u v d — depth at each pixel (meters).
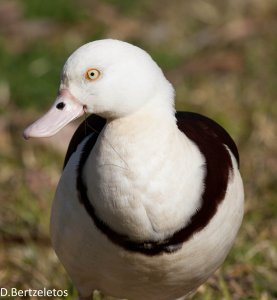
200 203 6.86
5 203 10.70
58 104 6.79
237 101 13.10
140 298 7.66
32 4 16.64
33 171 11.18
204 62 14.46
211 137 7.44
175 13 16.44
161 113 6.70
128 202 6.71
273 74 13.82
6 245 10.07
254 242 9.73
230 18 15.86
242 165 11.38
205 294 8.71
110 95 6.64
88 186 6.88
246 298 8.87
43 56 14.57
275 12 15.95
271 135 12.07
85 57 6.66
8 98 13.41
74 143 7.80
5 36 15.86
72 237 7.16
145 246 6.85
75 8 16.52
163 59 14.50
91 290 7.79
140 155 6.67
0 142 12.18
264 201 10.58
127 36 15.69
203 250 7.04
